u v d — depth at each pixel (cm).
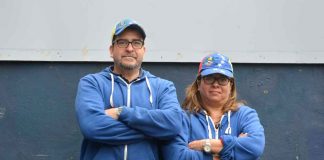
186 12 696
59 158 696
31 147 695
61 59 692
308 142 711
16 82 695
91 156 537
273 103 709
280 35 702
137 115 521
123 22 546
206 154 533
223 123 561
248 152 532
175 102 550
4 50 688
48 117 696
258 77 707
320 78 711
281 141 709
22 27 690
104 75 557
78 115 529
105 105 542
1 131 695
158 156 549
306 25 703
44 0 691
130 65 545
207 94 564
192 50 697
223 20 699
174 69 701
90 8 692
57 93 696
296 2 702
